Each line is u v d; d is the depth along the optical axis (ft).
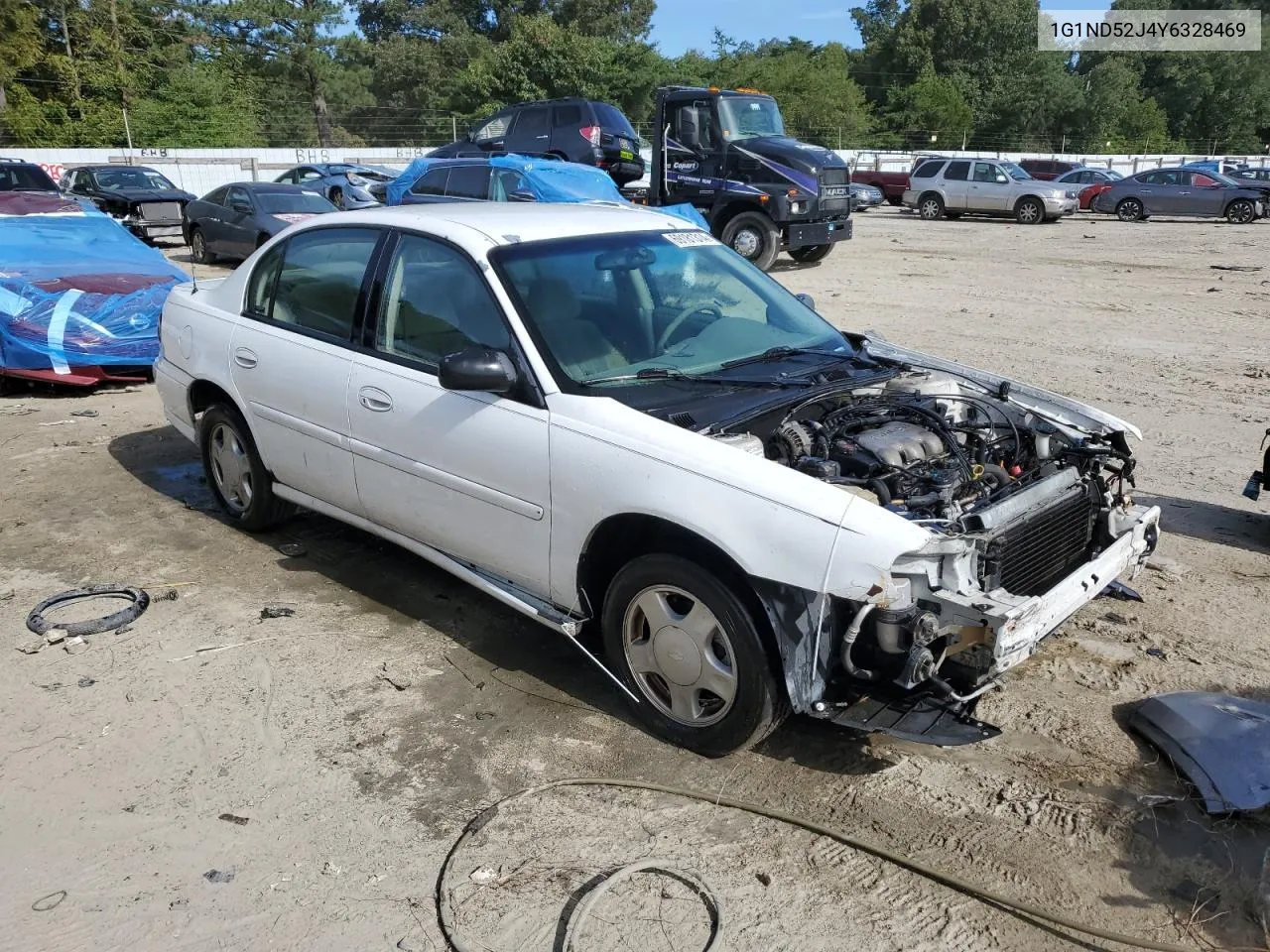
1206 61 223.51
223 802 10.86
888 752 11.75
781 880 9.73
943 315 39.65
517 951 8.86
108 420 25.70
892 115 197.77
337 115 183.01
